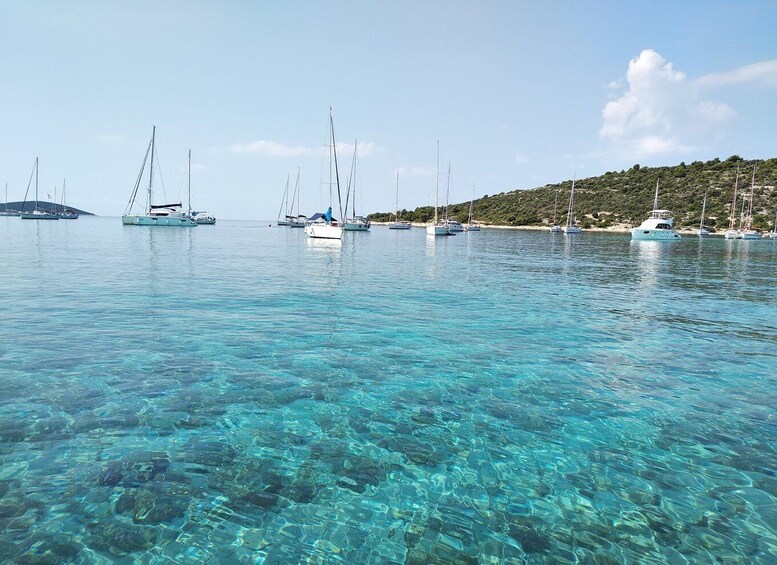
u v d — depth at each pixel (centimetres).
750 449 674
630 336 1295
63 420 698
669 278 2702
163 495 534
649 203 11500
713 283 2492
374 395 838
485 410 789
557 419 762
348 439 681
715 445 685
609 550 468
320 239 5778
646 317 1560
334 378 912
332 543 470
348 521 505
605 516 523
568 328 1375
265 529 488
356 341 1175
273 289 1959
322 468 605
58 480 551
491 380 925
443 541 478
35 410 727
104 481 555
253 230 9762
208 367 947
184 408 756
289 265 2995
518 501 548
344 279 2353
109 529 475
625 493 567
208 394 814
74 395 787
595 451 665
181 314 1409
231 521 498
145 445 639
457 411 783
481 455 648
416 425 731
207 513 508
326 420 736
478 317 1498
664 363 1052
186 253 3653
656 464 633
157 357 995
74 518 489
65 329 1196
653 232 6988
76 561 430
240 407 769
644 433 719
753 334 1336
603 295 2023
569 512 529
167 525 486
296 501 536
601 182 14062
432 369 980
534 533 492
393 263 3281
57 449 618
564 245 6150
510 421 752
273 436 681
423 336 1240
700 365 1041
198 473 580
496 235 9325
